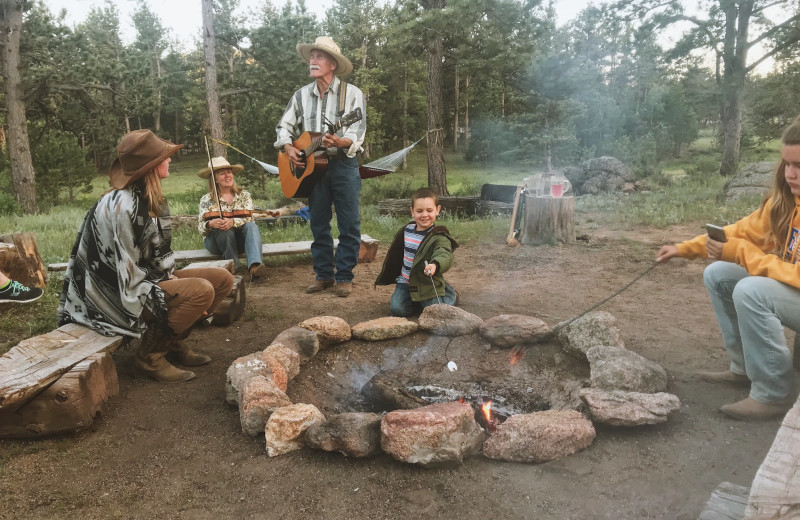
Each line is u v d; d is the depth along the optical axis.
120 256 3.00
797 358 3.08
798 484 1.49
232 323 4.43
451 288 4.60
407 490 2.23
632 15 18.23
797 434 1.58
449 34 14.24
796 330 2.59
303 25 18.98
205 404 3.04
